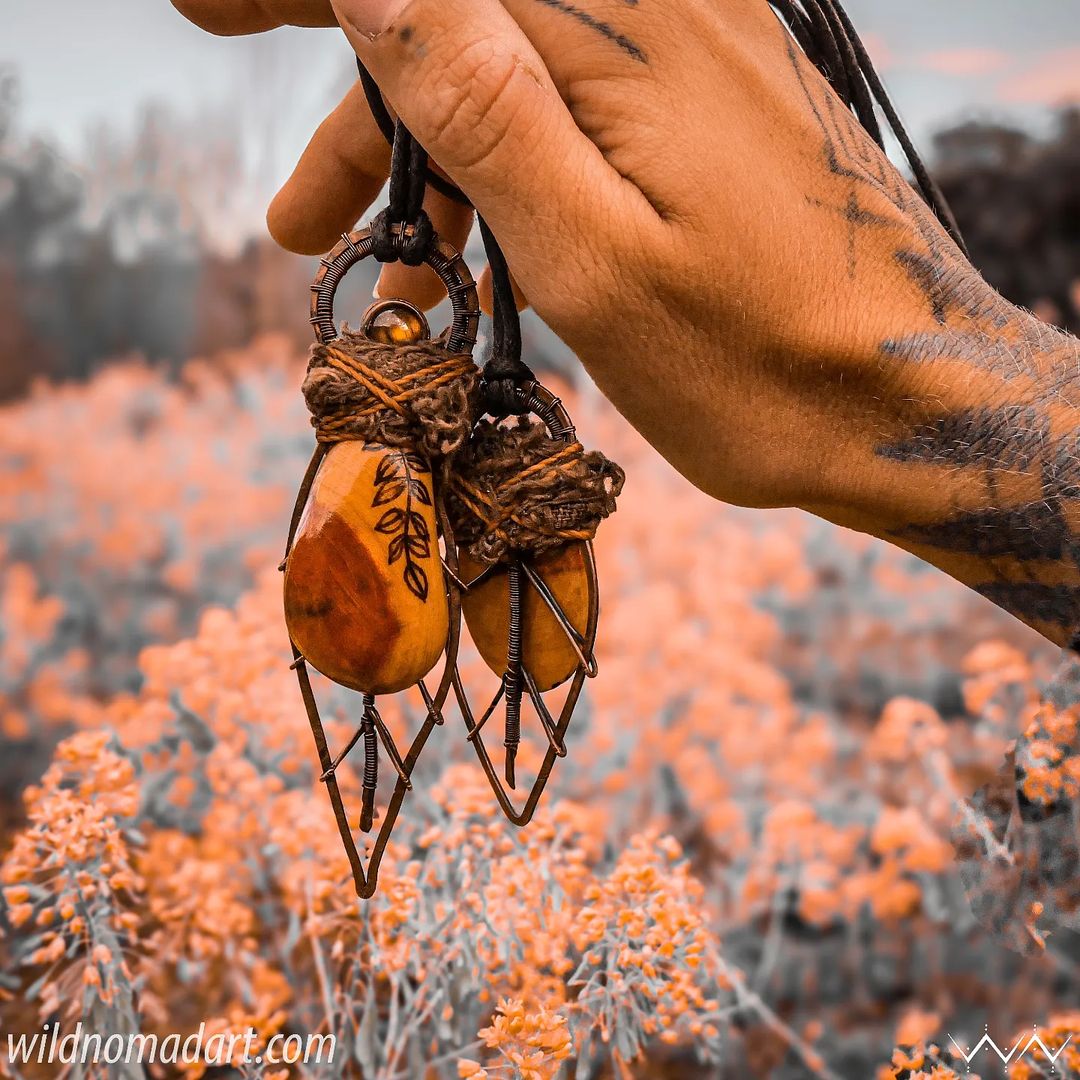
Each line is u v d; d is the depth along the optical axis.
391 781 0.60
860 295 0.30
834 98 0.31
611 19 0.29
